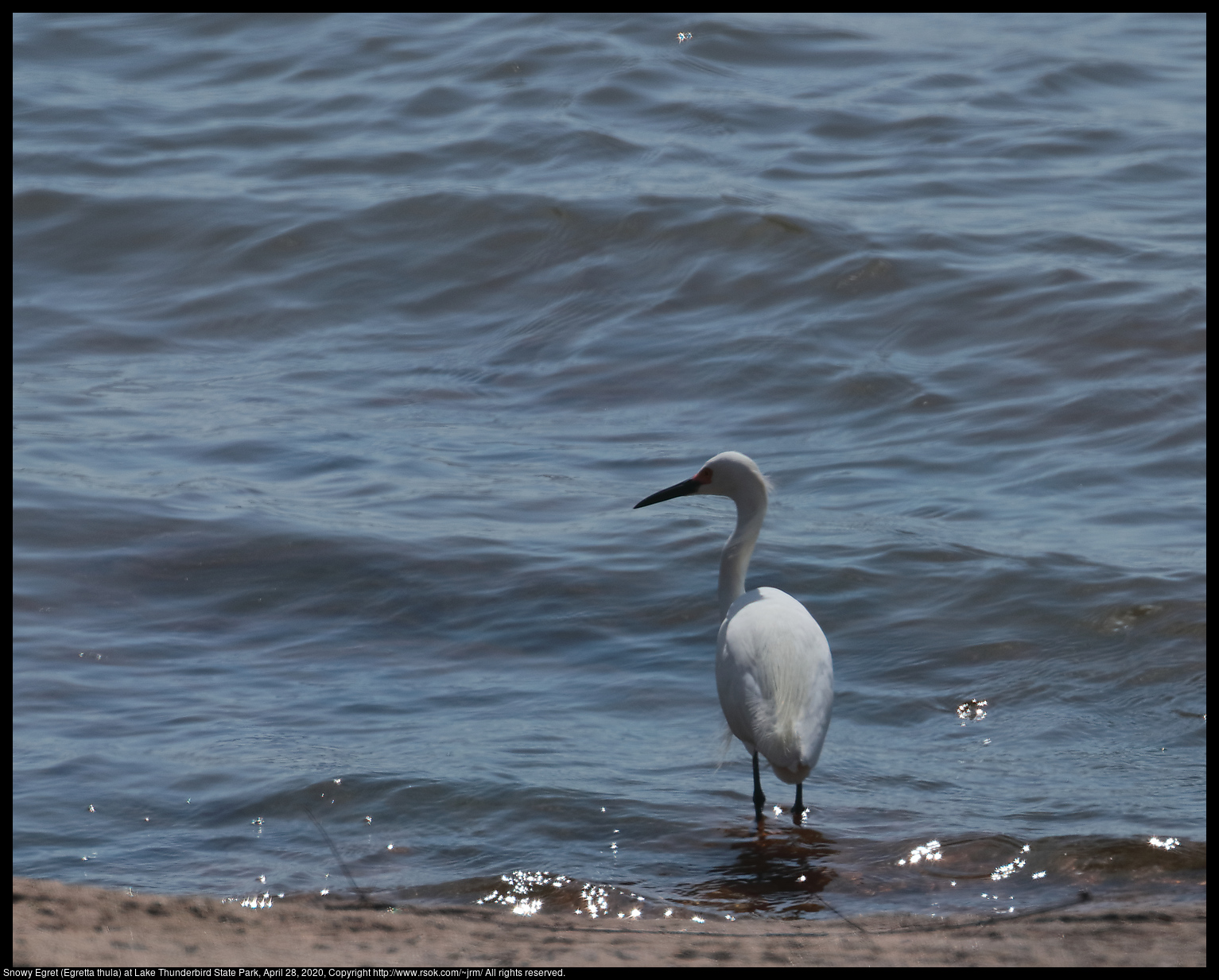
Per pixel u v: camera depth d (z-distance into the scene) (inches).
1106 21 1430.9
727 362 780.6
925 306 824.9
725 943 264.1
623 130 1104.8
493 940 262.5
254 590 531.5
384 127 1142.3
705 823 356.5
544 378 783.7
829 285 860.0
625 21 1314.0
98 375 800.3
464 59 1252.5
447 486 641.6
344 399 765.3
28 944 237.9
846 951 258.7
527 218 958.4
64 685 450.9
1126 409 693.3
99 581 535.8
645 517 601.0
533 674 465.7
